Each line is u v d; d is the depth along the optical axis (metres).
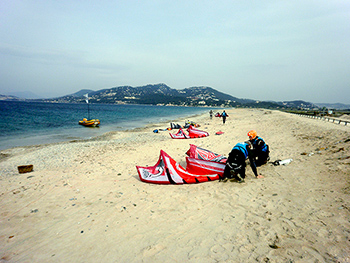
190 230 4.32
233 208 5.08
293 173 6.75
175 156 11.70
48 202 6.43
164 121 43.34
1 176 10.00
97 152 14.59
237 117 46.62
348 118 35.62
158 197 6.28
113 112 76.69
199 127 27.42
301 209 4.52
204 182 7.25
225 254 3.45
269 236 3.78
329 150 8.27
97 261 3.64
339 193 4.82
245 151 6.96
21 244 4.36
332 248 3.19
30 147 17.16
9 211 5.93
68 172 9.88
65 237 4.51
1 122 33.28
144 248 3.87
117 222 4.97
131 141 18.91
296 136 12.94
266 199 5.29
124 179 8.36
